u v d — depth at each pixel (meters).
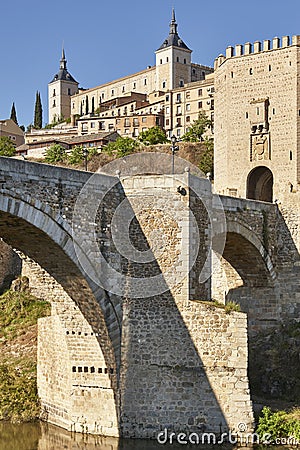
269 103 66.12
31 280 57.81
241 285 51.44
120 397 35.56
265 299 50.28
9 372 44.72
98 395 36.41
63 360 38.53
